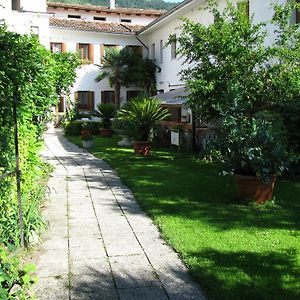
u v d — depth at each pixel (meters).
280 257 4.99
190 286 4.31
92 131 24.45
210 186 8.98
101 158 14.03
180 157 14.12
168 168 11.58
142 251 5.25
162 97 19.78
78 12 32.44
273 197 7.84
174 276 4.54
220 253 5.09
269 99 10.76
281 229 6.02
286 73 10.59
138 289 4.25
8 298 3.04
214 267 4.68
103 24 30.12
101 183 9.53
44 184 8.62
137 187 8.91
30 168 7.41
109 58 27.08
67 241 5.59
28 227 5.31
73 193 8.42
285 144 7.56
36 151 8.31
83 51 28.69
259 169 7.18
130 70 27.06
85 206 7.40
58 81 11.59
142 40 29.67
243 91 10.34
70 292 4.18
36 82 6.46
